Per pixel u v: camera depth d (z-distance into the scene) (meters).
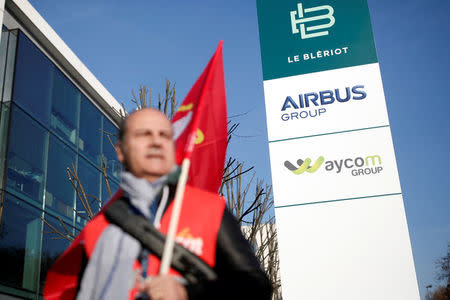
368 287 6.47
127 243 1.50
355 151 7.10
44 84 13.88
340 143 7.17
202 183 1.97
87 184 15.24
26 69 13.11
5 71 12.67
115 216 1.55
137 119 1.69
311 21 7.95
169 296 1.30
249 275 1.46
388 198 6.79
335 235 6.75
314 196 6.96
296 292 6.56
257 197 5.92
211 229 1.57
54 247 13.01
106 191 16.17
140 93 5.93
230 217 1.63
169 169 1.66
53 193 13.47
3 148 11.94
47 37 13.84
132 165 1.66
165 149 1.66
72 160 14.66
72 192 14.31
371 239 6.66
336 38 7.78
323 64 7.65
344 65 7.59
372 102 7.30
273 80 7.69
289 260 6.70
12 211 11.76
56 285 1.78
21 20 13.22
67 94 15.04
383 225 6.69
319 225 6.82
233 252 1.52
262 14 8.15
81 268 1.67
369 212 6.78
